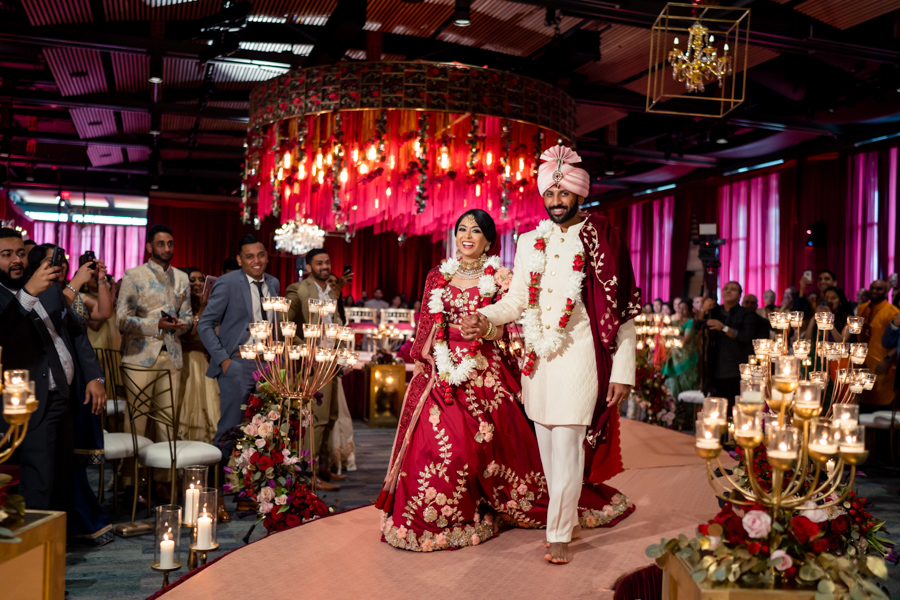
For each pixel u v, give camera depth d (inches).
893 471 233.3
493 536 120.0
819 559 68.5
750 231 467.8
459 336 121.6
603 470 118.8
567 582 99.0
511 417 122.1
